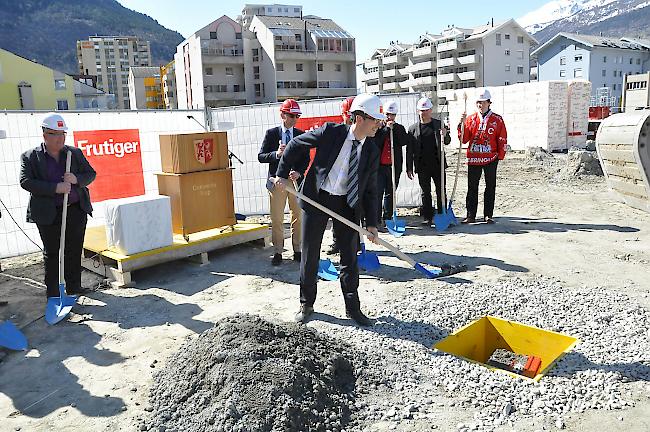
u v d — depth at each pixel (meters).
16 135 6.88
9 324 4.55
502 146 8.03
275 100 55.19
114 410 3.35
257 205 9.25
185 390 3.34
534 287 5.23
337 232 4.48
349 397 3.40
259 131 8.92
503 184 12.65
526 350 4.23
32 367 3.98
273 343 3.57
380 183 7.98
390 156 7.89
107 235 5.95
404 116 8.89
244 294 5.39
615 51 64.31
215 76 55.38
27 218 5.09
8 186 6.88
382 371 3.70
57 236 5.12
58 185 4.83
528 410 3.22
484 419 3.16
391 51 71.75
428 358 3.86
